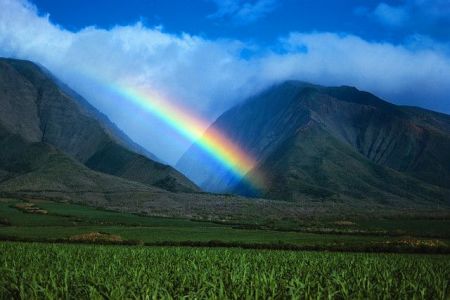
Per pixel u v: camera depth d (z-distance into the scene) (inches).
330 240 2935.5
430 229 4160.9
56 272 1115.3
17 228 3651.6
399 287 887.1
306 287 876.6
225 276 1021.2
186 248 2322.8
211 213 6284.5
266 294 818.2
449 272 1293.1
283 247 2436.0
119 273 1118.4
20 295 794.2
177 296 818.8
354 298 808.3
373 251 2271.2
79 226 4020.7
